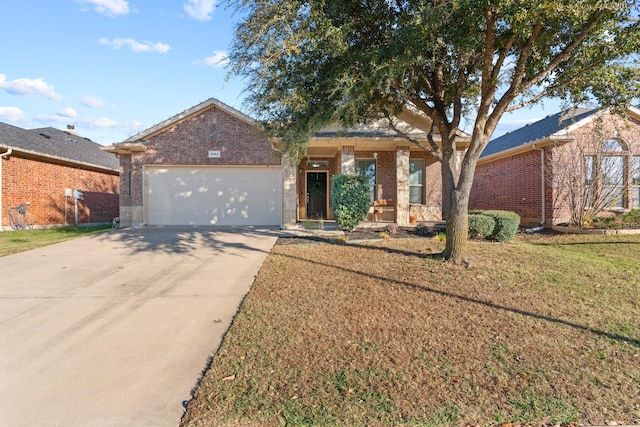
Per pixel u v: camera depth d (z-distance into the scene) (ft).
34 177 50.62
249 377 10.75
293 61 22.13
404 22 20.35
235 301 17.75
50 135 66.08
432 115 25.30
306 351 12.31
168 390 10.28
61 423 8.87
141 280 21.36
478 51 23.67
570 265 23.02
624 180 40.93
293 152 25.64
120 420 8.98
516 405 9.45
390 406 9.36
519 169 50.57
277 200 47.50
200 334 14.02
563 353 12.23
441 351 12.29
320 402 9.52
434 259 24.20
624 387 10.30
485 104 22.04
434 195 49.26
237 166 46.98
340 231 39.01
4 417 9.09
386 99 24.86
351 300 17.29
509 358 11.86
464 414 9.07
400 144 43.78
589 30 19.06
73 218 58.29
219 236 36.86
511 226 31.45
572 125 41.65
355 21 22.20
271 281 20.58
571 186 40.96
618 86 21.75
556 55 22.38
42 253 28.81
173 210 46.85
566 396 9.85
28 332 14.26
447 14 18.37
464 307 16.30
